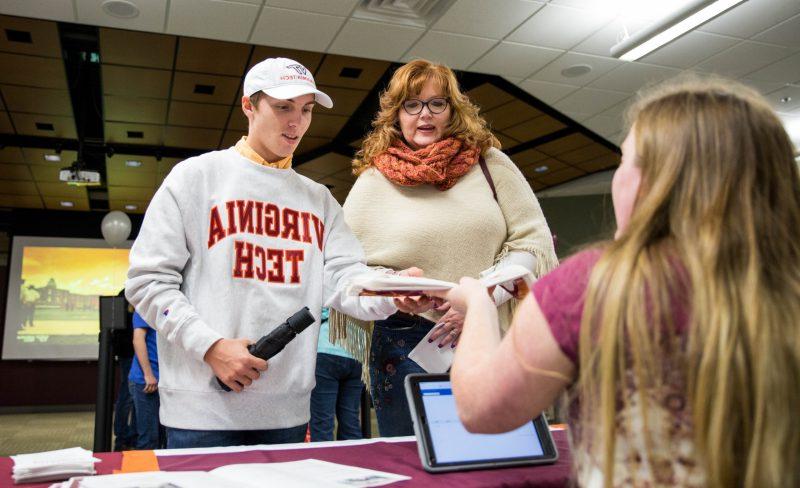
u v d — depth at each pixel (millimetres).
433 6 4676
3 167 8422
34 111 6570
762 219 629
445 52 5309
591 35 5090
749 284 594
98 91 6113
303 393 1496
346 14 4637
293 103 1511
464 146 1780
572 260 713
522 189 1804
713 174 648
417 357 1515
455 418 1066
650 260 635
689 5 4340
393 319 1649
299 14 4613
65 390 10555
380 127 1857
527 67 5656
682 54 5488
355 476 933
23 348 10414
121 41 4996
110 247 11109
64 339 10609
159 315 1359
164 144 7609
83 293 10844
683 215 648
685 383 602
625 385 624
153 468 1012
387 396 1641
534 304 697
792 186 662
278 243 1512
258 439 1439
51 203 10398
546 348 675
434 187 1755
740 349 573
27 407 10328
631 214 725
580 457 692
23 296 10562
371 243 1738
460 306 949
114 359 2088
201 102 6289
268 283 1474
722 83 741
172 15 4582
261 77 1511
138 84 5844
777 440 551
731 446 566
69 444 6414
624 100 6465
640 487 609
